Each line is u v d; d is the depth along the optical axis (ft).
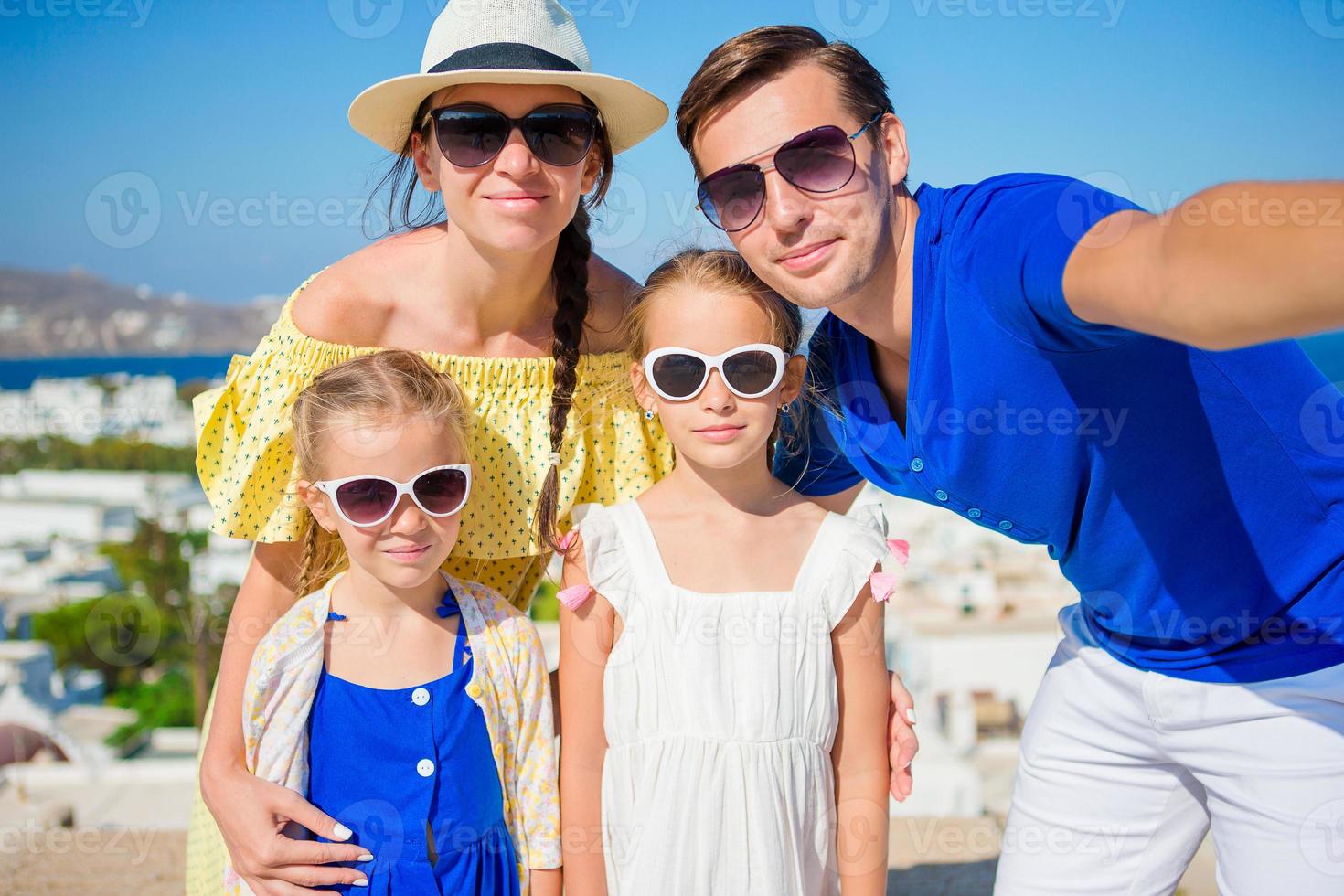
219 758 7.05
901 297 6.52
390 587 7.16
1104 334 5.25
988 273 5.68
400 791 6.89
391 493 6.88
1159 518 6.14
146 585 98.32
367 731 6.96
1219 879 6.67
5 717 55.57
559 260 7.77
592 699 7.13
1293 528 6.07
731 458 6.95
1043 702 7.52
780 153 6.23
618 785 6.97
